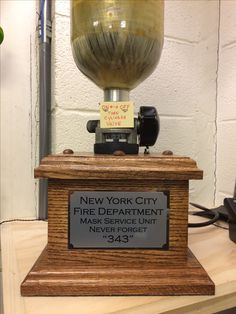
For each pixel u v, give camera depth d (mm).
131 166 351
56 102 674
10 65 684
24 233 566
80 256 358
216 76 823
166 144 786
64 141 684
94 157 358
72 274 342
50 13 683
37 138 711
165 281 340
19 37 688
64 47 675
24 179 707
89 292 333
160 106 778
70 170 345
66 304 314
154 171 350
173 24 786
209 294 340
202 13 813
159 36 426
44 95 683
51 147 706
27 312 296
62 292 331
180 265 360
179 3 791
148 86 764
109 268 353
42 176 343
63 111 681
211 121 824
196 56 811
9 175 696
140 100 757
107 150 402
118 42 390
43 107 684
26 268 399
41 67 681
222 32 802
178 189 361
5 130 688
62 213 357
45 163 350
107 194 358
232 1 764
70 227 357
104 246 360
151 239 363
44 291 330
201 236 546
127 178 350
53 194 355
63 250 357
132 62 407
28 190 710
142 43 399
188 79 805
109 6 390
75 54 431
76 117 692
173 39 787
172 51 787
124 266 357
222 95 804
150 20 406
